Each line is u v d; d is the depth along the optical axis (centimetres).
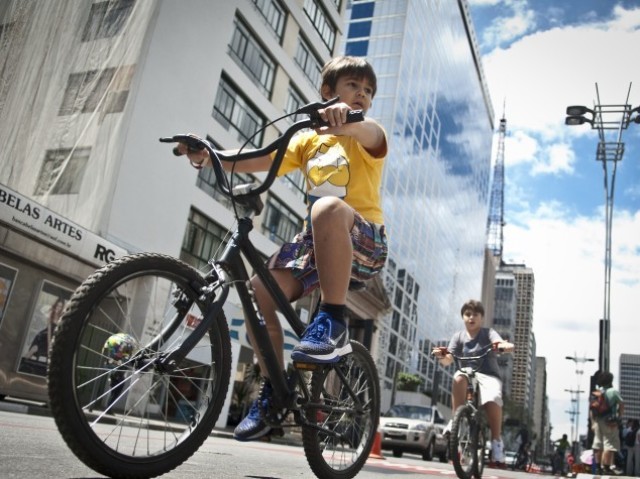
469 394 511
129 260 187
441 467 1002
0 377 1137
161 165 1636
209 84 1848
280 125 2319
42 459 233
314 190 261
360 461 285
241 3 2053
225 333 217
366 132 243
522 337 19575
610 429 925
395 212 5644
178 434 203
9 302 1178
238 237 229
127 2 1606
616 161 1783
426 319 7094
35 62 1478
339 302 236
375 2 5816
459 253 9456
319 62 2695
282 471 348
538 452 11031
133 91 1552
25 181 1428
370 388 292
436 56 7012
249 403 1772
